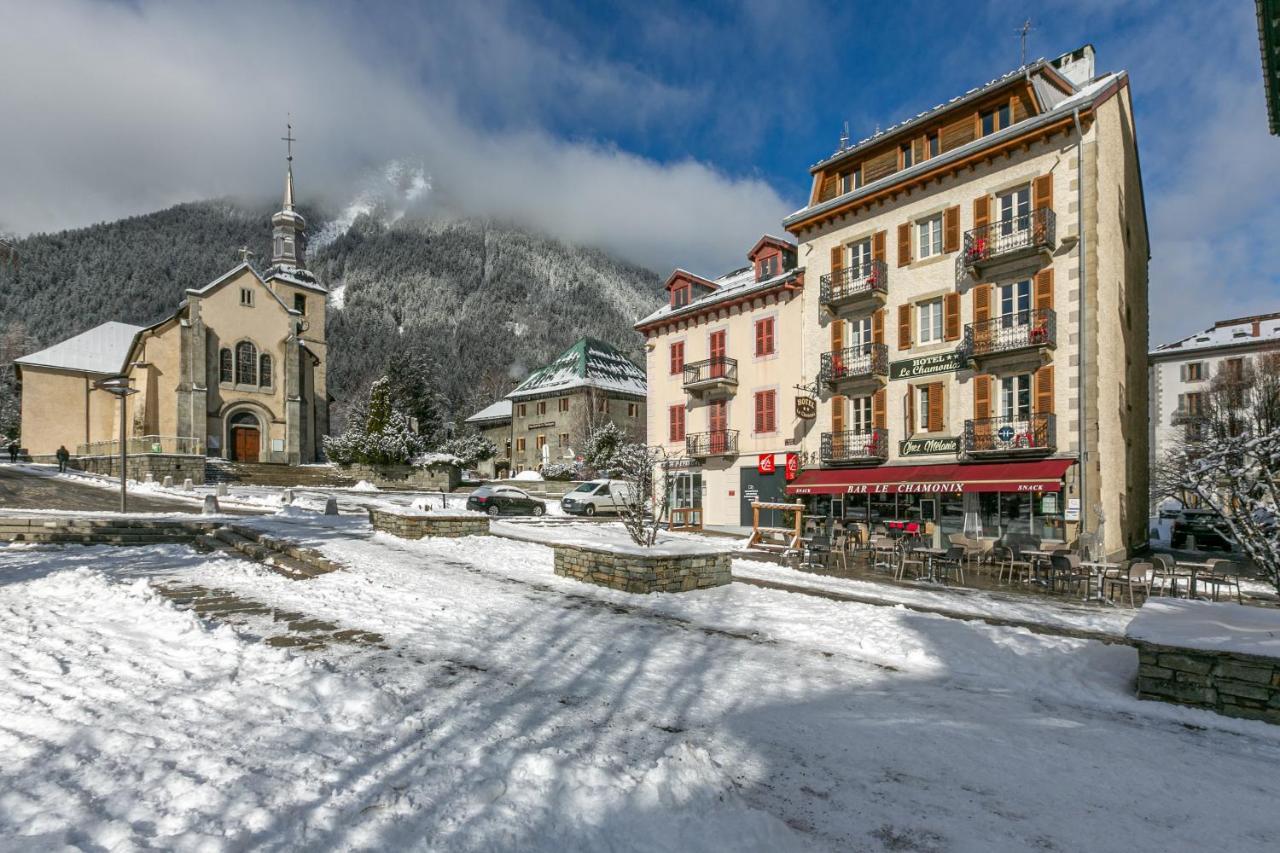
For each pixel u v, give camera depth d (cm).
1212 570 1280
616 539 1967
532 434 6309
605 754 463
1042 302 1953
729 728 540
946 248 2188
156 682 561
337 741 454
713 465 2961
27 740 438
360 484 4291
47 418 4881
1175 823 410
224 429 4691
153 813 348
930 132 2298
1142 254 2645
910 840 375
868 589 1342
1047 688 695
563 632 841
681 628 907
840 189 2597
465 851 329
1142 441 2520
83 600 901
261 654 641
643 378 6838
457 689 593
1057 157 1944
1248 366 4300
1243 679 609
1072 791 449
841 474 2388
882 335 2383
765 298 2798
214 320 4675
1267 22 961
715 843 351
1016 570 1677
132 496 2923
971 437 2067
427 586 1118
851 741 524
